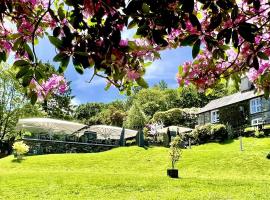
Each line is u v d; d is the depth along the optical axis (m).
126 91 4.01
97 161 31.53
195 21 3.06
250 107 54.41
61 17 3.37
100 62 3.32
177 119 78.56
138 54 3.60
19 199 15.47
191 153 32.34
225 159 29.09
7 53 3.98
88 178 20.69
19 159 31.53
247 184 19.19
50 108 81.06
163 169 28.59
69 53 3.12
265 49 4.91
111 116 97.31
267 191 16.97
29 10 3.85
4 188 18.06
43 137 43.19
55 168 28.78
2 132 49.75
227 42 3.25
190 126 78.00
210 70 5.46
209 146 46.53
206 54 5.37
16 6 3.82
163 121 78.62
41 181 19.83
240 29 3.13
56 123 44.97
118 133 51.78
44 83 3.96
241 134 49.34
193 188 17.89
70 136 44.88
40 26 3.94
